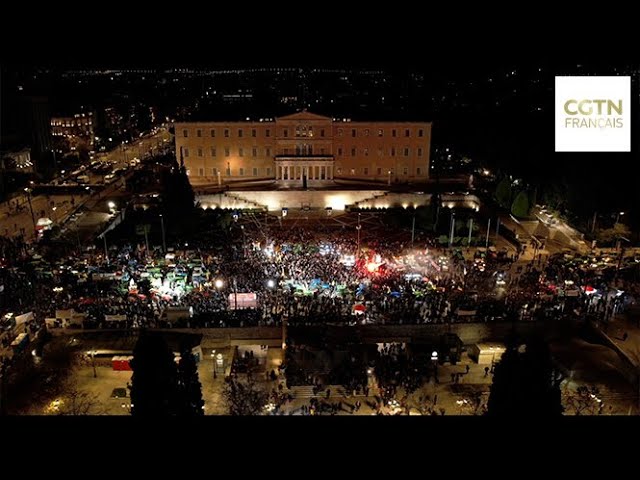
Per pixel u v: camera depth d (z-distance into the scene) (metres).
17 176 132.50
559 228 97.69
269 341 57.81
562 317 60.12
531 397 28.08
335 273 71.50
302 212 111.94
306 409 46.44
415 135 127.25
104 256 79.38
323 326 57.22
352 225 102.19
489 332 58.56
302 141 124.31
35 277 69.62
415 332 58.06
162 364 31.83
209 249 83.94
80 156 168.25
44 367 51.97
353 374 50.88
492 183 128.75
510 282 70.62
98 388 49.97
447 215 104.25
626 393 48.84
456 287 68.69
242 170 127.81
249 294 61.09
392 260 79.19
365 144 126.88
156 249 83.69
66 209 109.50
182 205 94.38
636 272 74.38
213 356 54.75
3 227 97.75
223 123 124.69
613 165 101.12
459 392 50.00
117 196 117.31
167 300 63.50
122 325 58.09
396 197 114.81
